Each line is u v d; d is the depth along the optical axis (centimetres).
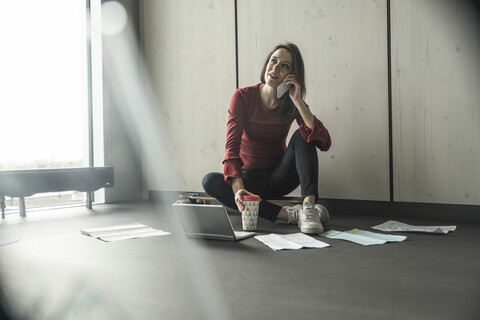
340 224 245
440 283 128
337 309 107
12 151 320
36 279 138
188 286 129
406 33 268
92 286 130
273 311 106
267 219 243
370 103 283
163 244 193
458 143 254
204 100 367
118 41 393
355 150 291
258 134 254
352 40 289
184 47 379
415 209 269
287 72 241
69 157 359
